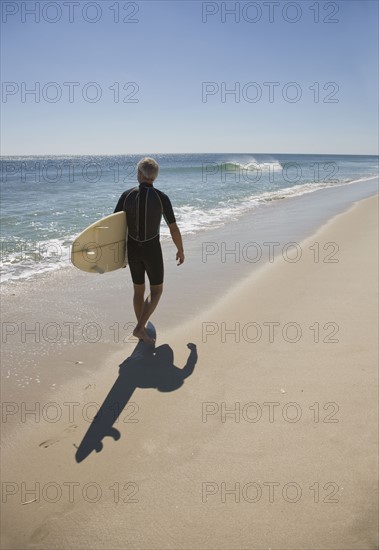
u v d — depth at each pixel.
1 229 8.77
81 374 3.31
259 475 2.29
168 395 3.03
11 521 2.05
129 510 2.10
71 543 1.94
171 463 2.39
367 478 2.25
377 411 2.77
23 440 2.58
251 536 1.95
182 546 1.92
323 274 5.70
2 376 3.27
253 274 5.86
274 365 3.38
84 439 2.59
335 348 3.61
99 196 14.73
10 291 5.20
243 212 11.97
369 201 13.50
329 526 1.99
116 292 5.21
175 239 3.77
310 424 2.67
